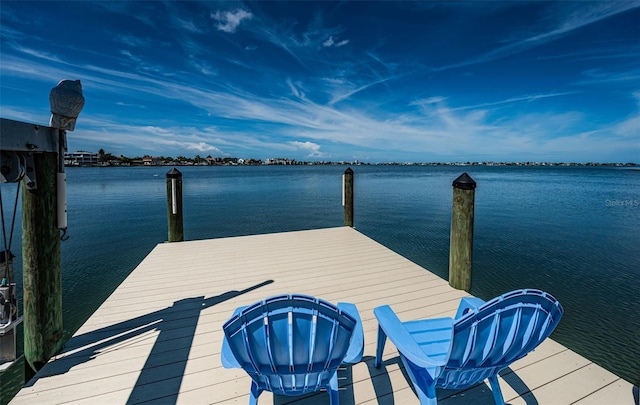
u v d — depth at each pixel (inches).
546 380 70.7
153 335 89.7
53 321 77.8
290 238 212.5
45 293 75.4
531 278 207.2
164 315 102.3
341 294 120.0
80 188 907.4
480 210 498.3
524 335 47.9
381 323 63.2
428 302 112.4
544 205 556.7
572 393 66.6
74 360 77.0
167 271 145.8
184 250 182.4
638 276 208.4
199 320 99.1
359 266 153.3
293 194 790.5
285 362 47.6
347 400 64.7
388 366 76.1
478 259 247.0
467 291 122.9
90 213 478.9
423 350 57.8
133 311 105.1
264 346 45.8
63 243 302.7
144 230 360.8
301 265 154.9
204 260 163.3
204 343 85.7
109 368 74.1
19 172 65.6
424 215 465.4
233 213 495.5
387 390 67.7
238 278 136.9
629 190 885.2
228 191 870.4
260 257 168.7
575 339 137.7
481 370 52.2
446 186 1022.4
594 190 884.6
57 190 77.3
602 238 311.4
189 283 130.8
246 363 48.5
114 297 116.4
